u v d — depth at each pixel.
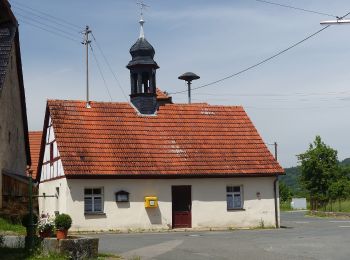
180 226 30.88
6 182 27.89
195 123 34.34
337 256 16.77
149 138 32.41
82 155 29.91
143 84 34.56
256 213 32.12
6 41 28.20
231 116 35.59
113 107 33.72
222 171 31.56
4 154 28.97
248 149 33.50
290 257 16.61
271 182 32.72
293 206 83.69
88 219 28.95
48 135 33.50
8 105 30.17
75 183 28.89
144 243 21.33
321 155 54.22
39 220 16.62
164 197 30.56
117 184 29.78
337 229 28.42
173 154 31.84
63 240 15.27
